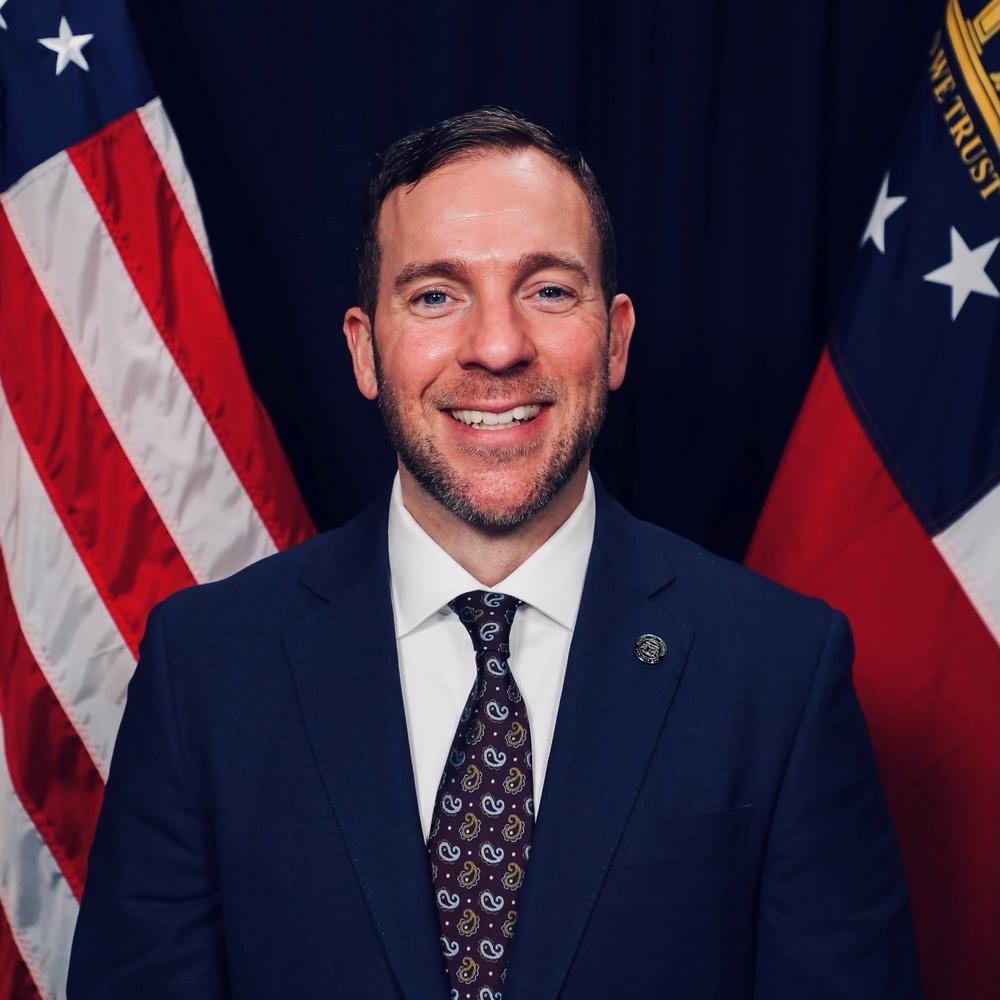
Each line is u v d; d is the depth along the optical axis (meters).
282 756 1.16
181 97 1.83
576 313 1.15
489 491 1.14
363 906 1.10
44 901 1.60
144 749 1.22
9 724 1.60
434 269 1.12
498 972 1.08
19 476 1.60
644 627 1.20
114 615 1.61
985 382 1.54
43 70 1.62
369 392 1.29
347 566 1.27
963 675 1.52
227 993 1.20
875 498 1.57
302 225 1.87
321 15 1.84
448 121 1.18
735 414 1.93
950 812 1.52
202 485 1.64
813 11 1.84
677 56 1.84
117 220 1.62
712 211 1.90
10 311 1.61
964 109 1.58
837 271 1.93
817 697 1.18
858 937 1.14
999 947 1.51
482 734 1.13
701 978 1.10
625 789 1.11
